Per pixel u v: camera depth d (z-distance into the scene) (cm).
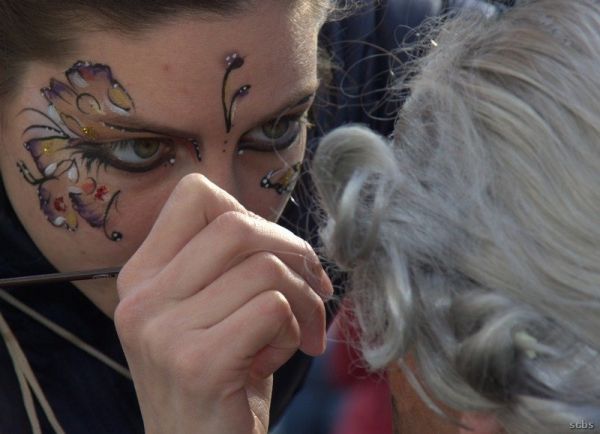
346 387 488
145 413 276
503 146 219
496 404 216
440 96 233
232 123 297
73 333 351
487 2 313
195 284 263
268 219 330
